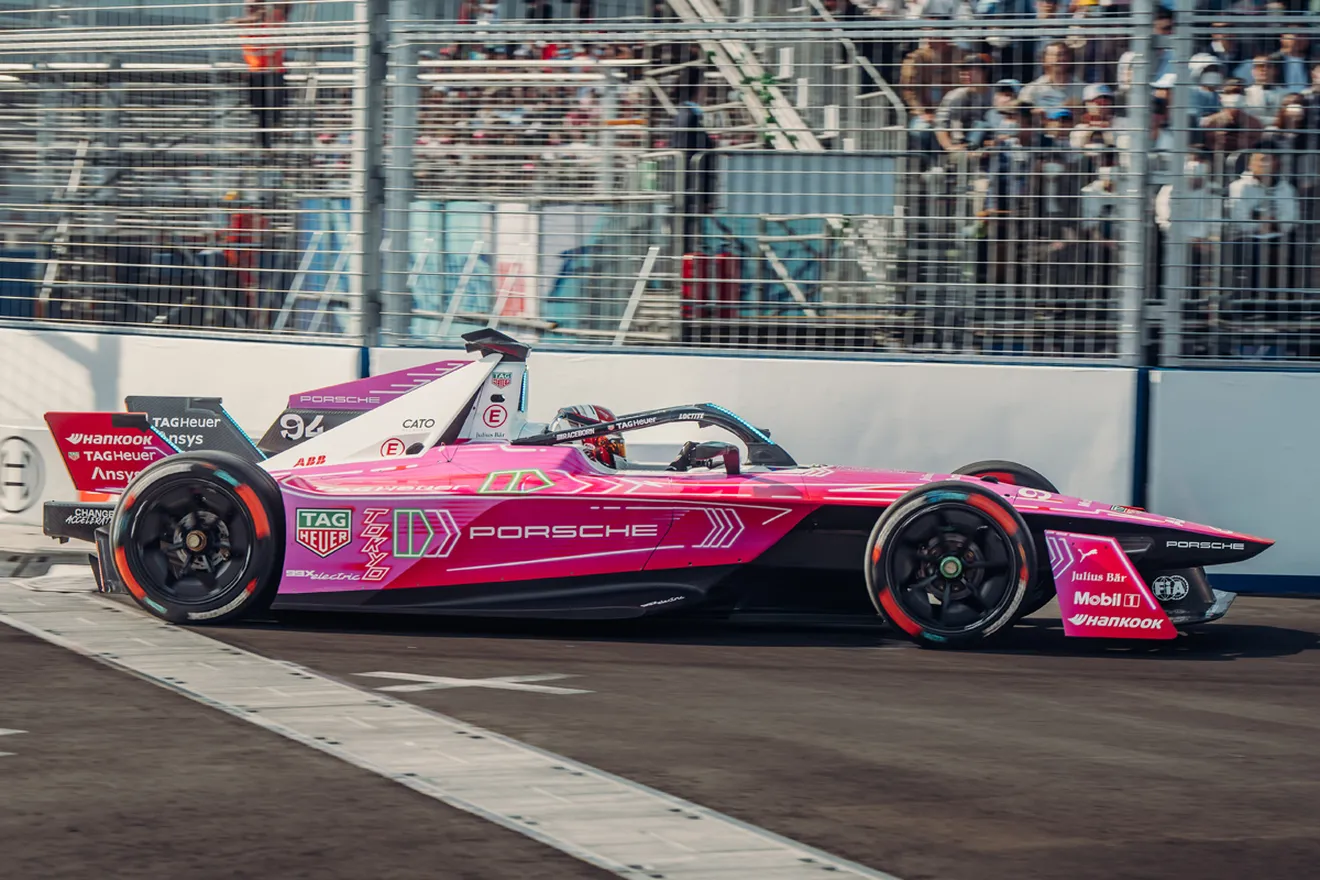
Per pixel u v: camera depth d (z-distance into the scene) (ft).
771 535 26.43
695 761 18.39
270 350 37.17
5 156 39.22
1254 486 33.12
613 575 26.48
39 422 38.60
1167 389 33.17
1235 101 32.91
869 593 25.85
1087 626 25.85
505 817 16.01
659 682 22.93
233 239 37.76
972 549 25.72
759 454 28.73
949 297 34.47
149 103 38.17
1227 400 33.06
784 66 34.94
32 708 20.22
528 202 36.55
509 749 18.74
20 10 38.81
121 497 26.20
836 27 34.12
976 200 34.17
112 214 38.60
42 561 33.06
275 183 37.45
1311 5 32.76
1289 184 32.94
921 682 23.41
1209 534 26.37
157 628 25.94
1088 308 33.81
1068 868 14.90
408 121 36.83
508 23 35.83
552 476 26.94
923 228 34.50
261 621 27.07
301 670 23.08
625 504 26.43
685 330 35.83
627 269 36.11
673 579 26.53
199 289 38.06
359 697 21.33
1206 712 21.81
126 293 38.60
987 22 33.73
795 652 25.62
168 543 26.35
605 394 35.55
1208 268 33.27
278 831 15.40
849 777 17.83
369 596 26.40
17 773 17.26
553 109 36.24
